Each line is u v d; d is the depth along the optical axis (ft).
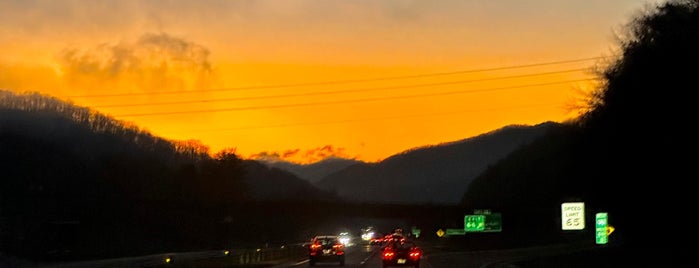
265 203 556.92
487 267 224.74
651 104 146.82
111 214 505.66
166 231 524.11
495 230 418.31
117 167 554.46
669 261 154.71
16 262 317.22
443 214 517.55
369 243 558.56
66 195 499.92
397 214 533.14
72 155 552.41
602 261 191.01
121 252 407.44
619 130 157.17
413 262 201.67
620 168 158.81
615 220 174.19
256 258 244.83
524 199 447.42
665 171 144.36
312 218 626.64
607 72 166.09
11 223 388.57
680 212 147.23
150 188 566.77
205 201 568.00
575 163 188.85
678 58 142.92
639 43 156.56
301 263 253.24
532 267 223.30
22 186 485.56
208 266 196.54
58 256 345.10
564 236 398.42
